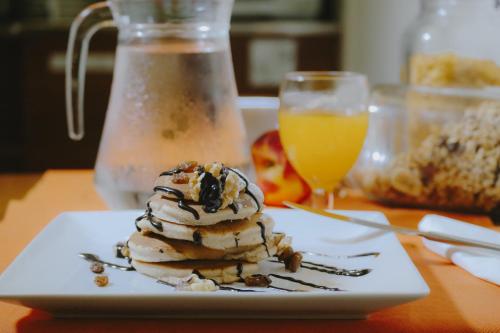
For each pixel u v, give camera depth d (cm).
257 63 213
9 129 220
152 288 61
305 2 222
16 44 213
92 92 210
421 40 91
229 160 78
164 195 64
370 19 185
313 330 56
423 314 59
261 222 64
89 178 101
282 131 80
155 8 76
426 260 70
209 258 62
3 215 83
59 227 70
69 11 222
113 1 78
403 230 70
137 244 63
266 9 222
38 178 101
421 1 94
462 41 90
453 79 88
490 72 87
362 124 79
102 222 73
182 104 77
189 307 56
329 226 73
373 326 57
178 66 77
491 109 82
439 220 73
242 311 57
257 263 63
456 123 83
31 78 211
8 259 70
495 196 81
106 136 81
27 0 221
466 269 66
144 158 77
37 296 55
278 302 56
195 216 62
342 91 78
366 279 62
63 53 209
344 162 79
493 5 90
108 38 206
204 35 78
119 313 57
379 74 177
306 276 63
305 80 79
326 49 213
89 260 66
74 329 56
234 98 81
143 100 77
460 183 81
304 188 87
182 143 77
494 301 61
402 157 84
